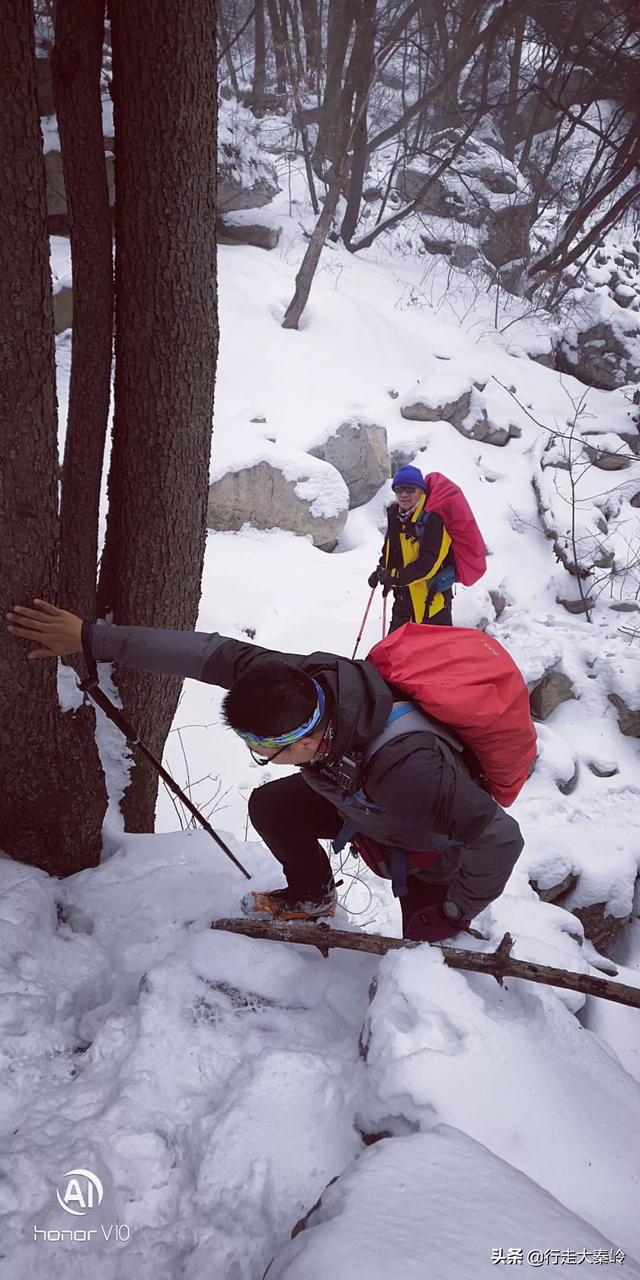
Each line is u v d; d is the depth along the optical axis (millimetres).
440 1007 1906
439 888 2277
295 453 7770
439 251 14695
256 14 14844
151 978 2098
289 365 9664
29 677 2324
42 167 2008
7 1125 1761
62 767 2529
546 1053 1941
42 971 2160
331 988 2203
